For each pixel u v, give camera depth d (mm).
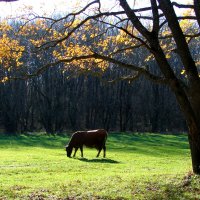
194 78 13430
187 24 19188
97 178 18234
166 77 13266
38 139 55688
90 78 75375
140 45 16266
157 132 75938
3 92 73250
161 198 12031
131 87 77062
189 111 13383
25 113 74375
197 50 61219
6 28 15750
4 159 29547
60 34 16953
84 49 17391
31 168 24047
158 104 78625
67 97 75250
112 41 18672
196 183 13531
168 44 20062
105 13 14641
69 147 33062
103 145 33625
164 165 27469
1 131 72625
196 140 13742
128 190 13484
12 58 15992
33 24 16250
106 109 76812
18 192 14195
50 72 73312
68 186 15297
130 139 57375
